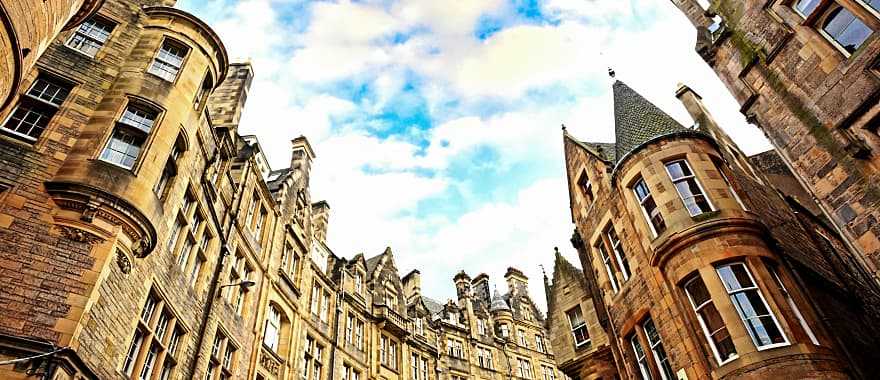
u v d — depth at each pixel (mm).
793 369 12930
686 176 17594
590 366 23359
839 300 17875
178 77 17672
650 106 21062
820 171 13766
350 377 29625
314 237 32469
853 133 13117
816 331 13812
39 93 15117
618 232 19766
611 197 20438
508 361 45594
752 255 15031
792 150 14547
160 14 19000
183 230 17969
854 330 16359
